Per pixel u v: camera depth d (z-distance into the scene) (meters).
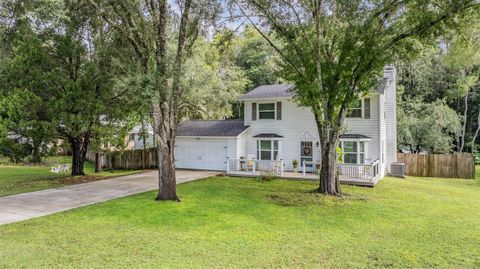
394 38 11.02
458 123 25.61
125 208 9.84
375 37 11.20
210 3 10.83
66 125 15.59
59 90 15.70
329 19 11.95
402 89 27.27
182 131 22.38
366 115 17.69
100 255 6.00
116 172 20.80
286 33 12.22
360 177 15.65
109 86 15.74
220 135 20.45
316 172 17.91
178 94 11.34
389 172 20.64
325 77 12.15
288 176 16.75
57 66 15.79
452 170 20.45
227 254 6.14
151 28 10.70
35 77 14.98
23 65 14.62
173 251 6.27
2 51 15.42
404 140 25.64
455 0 9.78
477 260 5.93
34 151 15.95
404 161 21.78
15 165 25.42
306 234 7.51
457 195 13.24
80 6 11.73
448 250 6.46
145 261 5.74
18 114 14.53
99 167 20.95
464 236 7.44
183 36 10.83
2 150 17.81
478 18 10.08
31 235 7.19
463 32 10.82
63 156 30.97
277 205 10.62
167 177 11.09
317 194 12.47
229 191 13.08
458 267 5.61
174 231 7.61
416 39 10.91
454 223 8.62
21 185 14.90
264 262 5.77
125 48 14.04
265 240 7.03
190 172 19.88
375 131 17.48
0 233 7.32
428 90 29.55
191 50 11.93
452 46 14.09
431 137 24.75
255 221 8.59
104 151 18.73
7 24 11.79
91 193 12.61
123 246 6.52
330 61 12.10
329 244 6.80
